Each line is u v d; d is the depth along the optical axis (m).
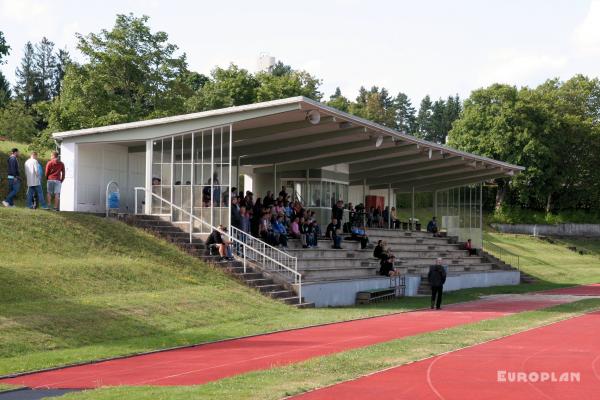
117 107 48.28
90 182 31.64
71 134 31.12
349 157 40.94
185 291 24.11
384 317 25.58
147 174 31.09
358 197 55.03
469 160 46.50
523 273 55.38
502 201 96.75
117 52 49.16
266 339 19.12
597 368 14.52
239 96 73.19
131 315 20.14
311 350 17.12
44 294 20.17
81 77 48.38
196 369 14.45
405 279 37.66
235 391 11.41
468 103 98.06
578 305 31.09
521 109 93.94
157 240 28.28
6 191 39.59
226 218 30.17
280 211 33.03
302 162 41.97
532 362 15.19
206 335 19.27
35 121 78.81
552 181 94.44
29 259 22.67
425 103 173.38
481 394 11.73
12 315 17.83
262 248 31.00
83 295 21.05
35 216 25.83
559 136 94.25
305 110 28.70
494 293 40.09
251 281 27.36
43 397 11.73
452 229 56.81
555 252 74.75
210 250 28.94
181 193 30.86
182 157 30.98
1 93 77.31
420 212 81.44
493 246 69.69
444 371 13.88
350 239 40.28
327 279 31.88
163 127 30.86
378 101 131.50
